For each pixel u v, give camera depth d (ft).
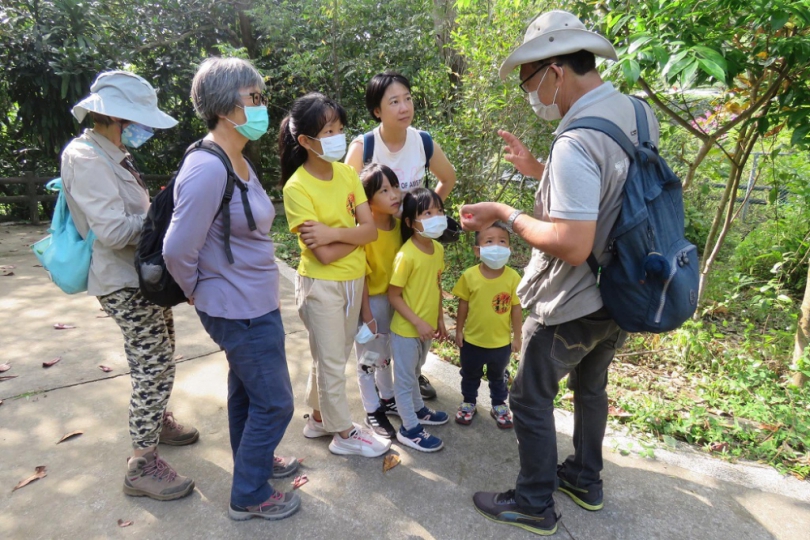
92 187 5.92
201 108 5.55
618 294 5.18
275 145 30.83
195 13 27.25
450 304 13.97
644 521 6.53
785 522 6.53
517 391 6.15
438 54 22.65
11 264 17.06
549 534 6.26
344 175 7.16
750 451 7.92
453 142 15.97
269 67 27.66
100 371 10.04
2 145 26.50
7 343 11.18
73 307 13.30
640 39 7.75
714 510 6.72
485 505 6.57
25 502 6.65
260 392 6.02
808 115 8.91
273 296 6.10
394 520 6.49
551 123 15.64
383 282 8.12
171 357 6.88
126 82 6.21
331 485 7.10
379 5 23.82
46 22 23.70
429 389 9.45
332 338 7.11
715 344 11.76
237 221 5.65
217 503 6.72
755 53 8.66
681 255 5.04
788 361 10.61
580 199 4.91
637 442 8.12
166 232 5.49
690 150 15.90
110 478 7.13
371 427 8.31
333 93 24.43
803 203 15.47
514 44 15.29
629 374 10.61
